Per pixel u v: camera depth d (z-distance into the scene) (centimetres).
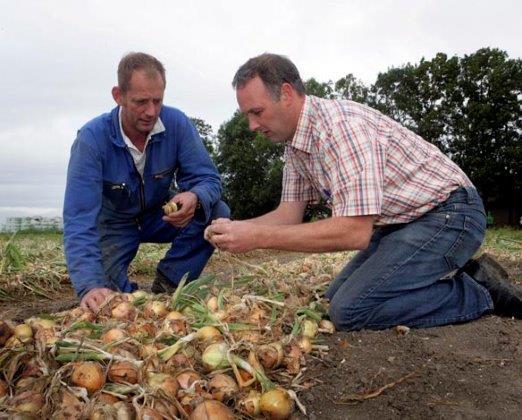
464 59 3438
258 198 3869
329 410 214
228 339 236
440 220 312
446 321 314
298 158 331
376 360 260
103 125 372
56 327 247
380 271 307
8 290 578
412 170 308
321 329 303
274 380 235
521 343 284
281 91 286
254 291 344
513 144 3188
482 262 355
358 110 297
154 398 188
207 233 298
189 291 299
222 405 189
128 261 427
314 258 723
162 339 236
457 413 209
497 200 3312
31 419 173
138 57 346
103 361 205
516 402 217
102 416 174
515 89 3244
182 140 404
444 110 3384
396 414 210
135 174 388
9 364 205
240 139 4094
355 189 273
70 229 339
